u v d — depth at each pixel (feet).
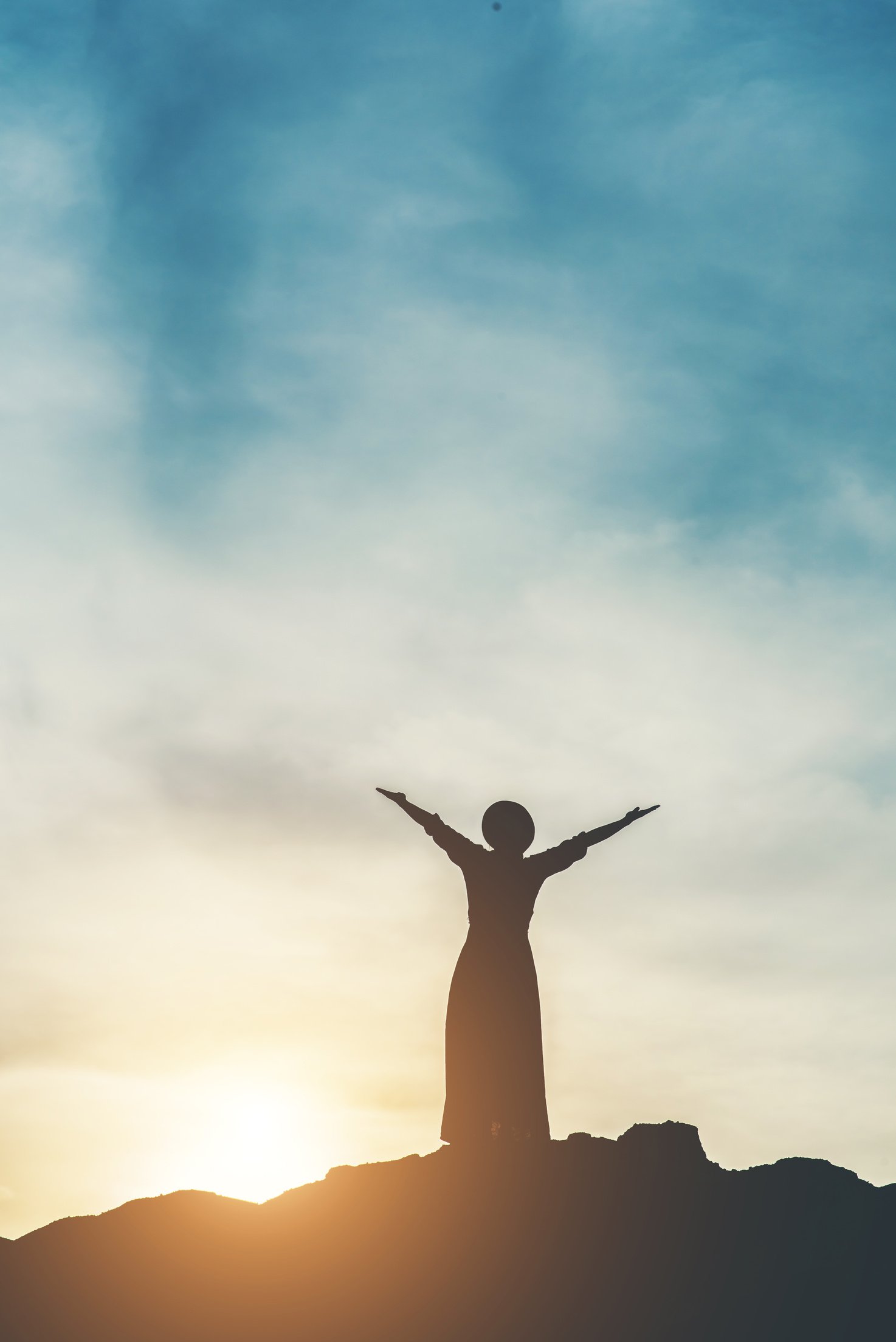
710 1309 52.39
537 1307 52.08
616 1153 58.90
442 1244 54.65
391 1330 51.31
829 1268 54.13
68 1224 58.49
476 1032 57.82
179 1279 54.44
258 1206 59.00
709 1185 58.03
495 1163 57.16
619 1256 54.08
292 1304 52.85
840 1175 59.06
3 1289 54.54
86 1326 52.44
